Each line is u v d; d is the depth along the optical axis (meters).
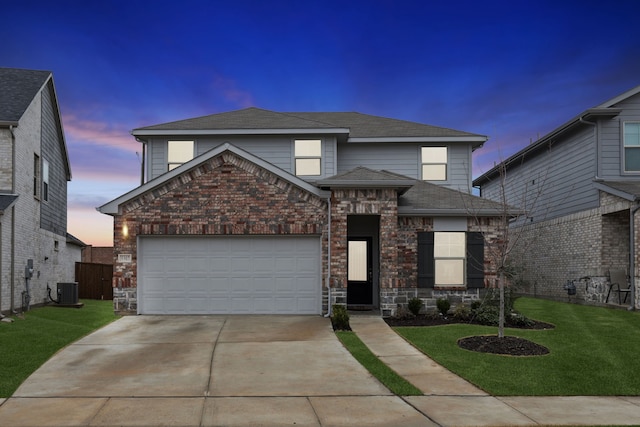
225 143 14.66
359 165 20.81
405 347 10.95
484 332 12.38
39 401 7.41
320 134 19.66
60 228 22.02
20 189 16.66
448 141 20.52
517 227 24.98
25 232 17.17
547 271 21.69
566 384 8.41
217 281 14.91
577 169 19.45
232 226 14.73
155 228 14.73
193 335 11.97
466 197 16.92
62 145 21.97
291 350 10.59
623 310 16.34
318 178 19.66
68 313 16.44
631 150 18.11
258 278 14.91
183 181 14.84
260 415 6.92
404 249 15.74
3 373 8.73
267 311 14.85
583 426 6.60
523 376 8.82
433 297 15.62
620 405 7.49
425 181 19.56
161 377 8.68
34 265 18.16
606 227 17.69
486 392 8.02
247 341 11.38
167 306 14.81
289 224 14.76
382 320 14.12
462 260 15.87
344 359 9.92
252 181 14.84
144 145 20.20
